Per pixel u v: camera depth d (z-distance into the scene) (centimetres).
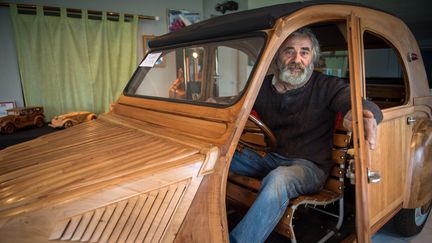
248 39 134
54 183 89
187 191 100
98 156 111
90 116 375
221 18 166
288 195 145
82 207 83
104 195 86
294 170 152
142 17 466
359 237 133
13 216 74
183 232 102
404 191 205
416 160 205
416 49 221
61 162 108
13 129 333
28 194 83
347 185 223
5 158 117
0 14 370
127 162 103
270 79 188
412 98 206
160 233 97
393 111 179
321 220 196
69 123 351
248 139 205
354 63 128
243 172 191
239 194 175
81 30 418
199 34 158
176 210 99
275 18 125
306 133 172
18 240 74
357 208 131
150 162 100
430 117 233
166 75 180
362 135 124
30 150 127
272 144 175
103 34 437
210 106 129
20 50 381
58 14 402
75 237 82
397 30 201
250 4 499
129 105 187
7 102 382
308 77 167
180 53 172
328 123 170
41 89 403
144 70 196
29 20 382
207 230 106
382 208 177
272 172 150
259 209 139
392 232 249
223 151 108
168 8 502
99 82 445
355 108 125
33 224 76
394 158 186
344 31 175
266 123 188
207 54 155
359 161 126
